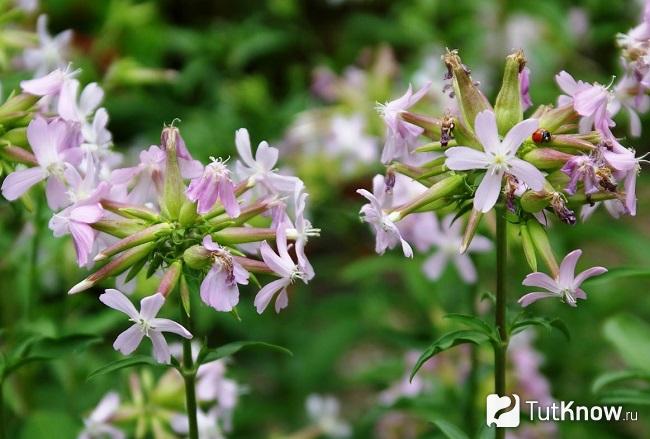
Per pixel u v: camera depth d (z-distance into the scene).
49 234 0.76
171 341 0.89
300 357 0.98
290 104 1.01
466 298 0.85
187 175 0.60
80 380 0.83
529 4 1.06
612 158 0.59
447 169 0.60
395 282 1.14
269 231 0.60
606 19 1.11
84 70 0.94
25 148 0.64
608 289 0.99
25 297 0.77
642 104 0.66
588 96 0.60
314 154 0.92
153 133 1.10
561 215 0.58
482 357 0.82
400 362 0.87
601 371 0.94
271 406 0.96
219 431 0.74
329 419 0.89
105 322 0.78
